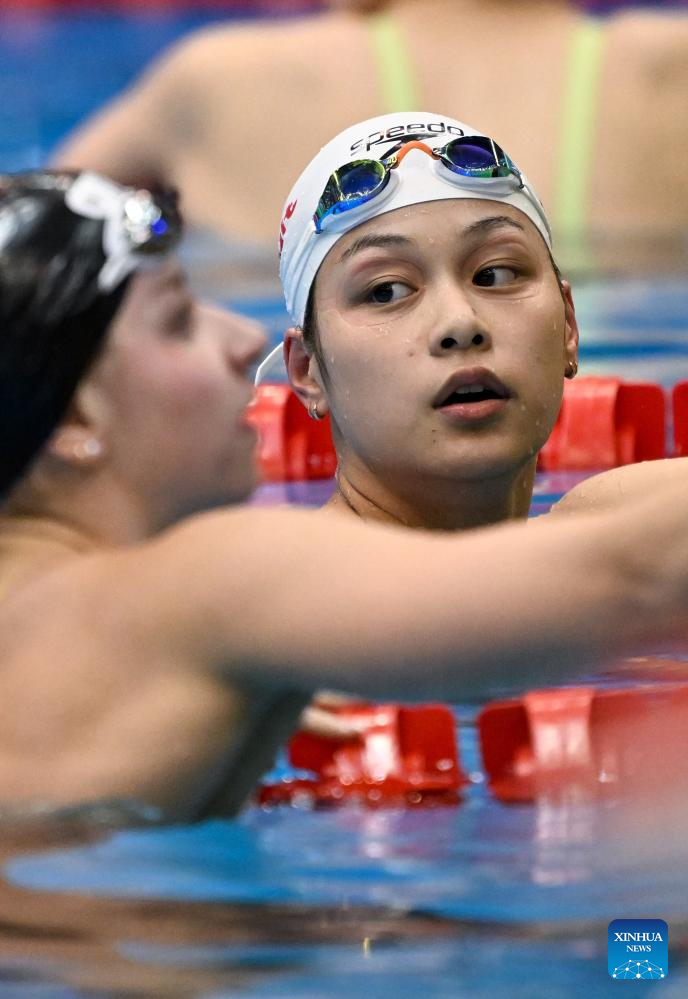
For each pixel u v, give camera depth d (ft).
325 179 26.07
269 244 57.57
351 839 20.04
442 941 15.92
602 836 19.90
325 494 36.94
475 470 24.34
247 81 58.03
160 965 15.30
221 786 18.74
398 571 16.48
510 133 57.57
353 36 58.18
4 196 18.67
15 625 18.65
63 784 17.92
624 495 26.40
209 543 17.70
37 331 18.02
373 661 16.47
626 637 16.29
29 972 15.10
